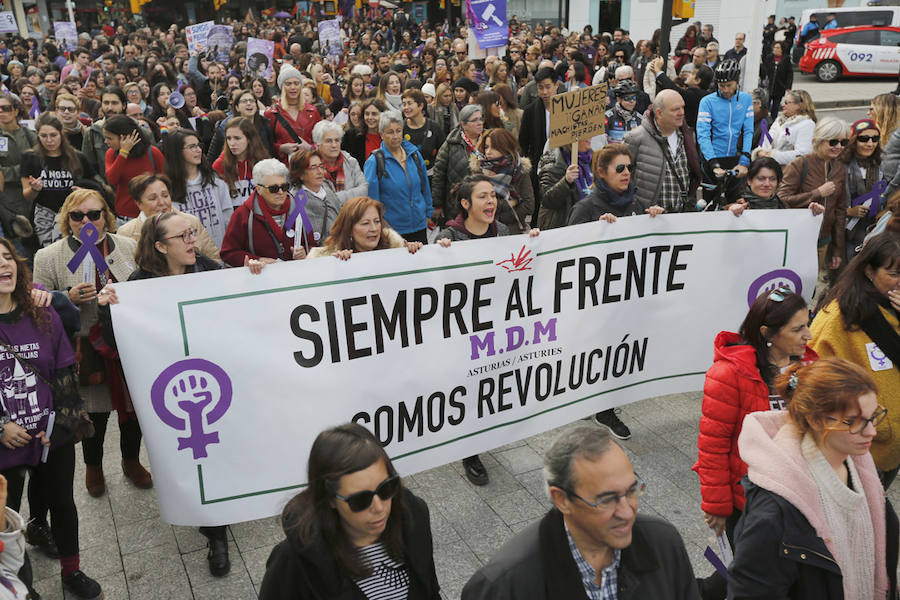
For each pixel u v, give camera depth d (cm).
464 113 642
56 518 332
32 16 3725
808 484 217
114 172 611
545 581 188
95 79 1277
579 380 437
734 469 292
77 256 373
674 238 443
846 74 2155
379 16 3591
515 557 191
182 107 951
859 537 221
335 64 1852
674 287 452
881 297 323
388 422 377
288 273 341
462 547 376
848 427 213
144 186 448
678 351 465
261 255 452
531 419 426
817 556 212
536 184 763
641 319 448
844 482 223
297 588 204
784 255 468
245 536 390
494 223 446
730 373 287
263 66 1222
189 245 360
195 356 328
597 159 467
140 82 1124
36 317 315
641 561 191
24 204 664
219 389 334
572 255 416
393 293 367
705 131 718
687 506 406
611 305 436
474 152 619
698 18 2017
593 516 180
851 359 331
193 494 337
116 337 315
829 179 573
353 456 196
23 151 652
